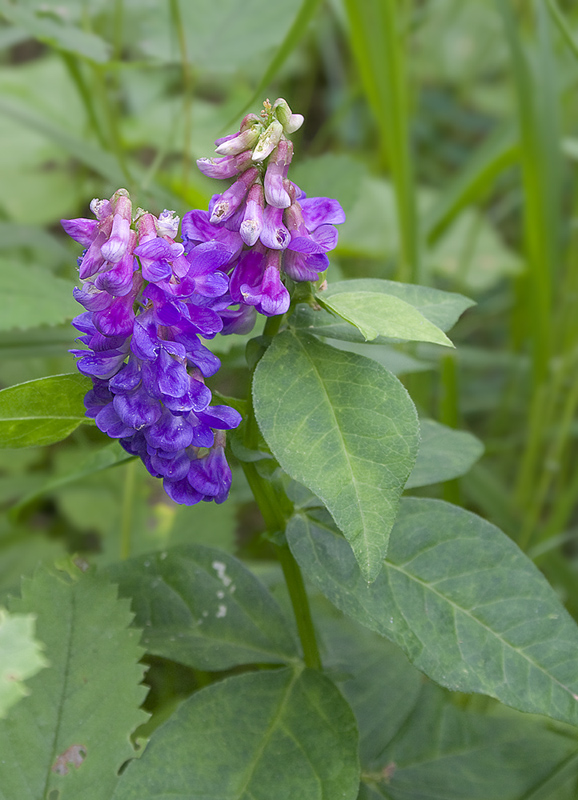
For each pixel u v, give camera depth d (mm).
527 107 566
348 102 803
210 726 394
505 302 797
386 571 393
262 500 400
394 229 784
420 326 371
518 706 378
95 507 613
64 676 399
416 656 383
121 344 365
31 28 516
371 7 545
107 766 391
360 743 441
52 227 797
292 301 380
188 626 423
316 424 371
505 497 574
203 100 956
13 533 587
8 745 391
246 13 589
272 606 426
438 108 983
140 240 364
